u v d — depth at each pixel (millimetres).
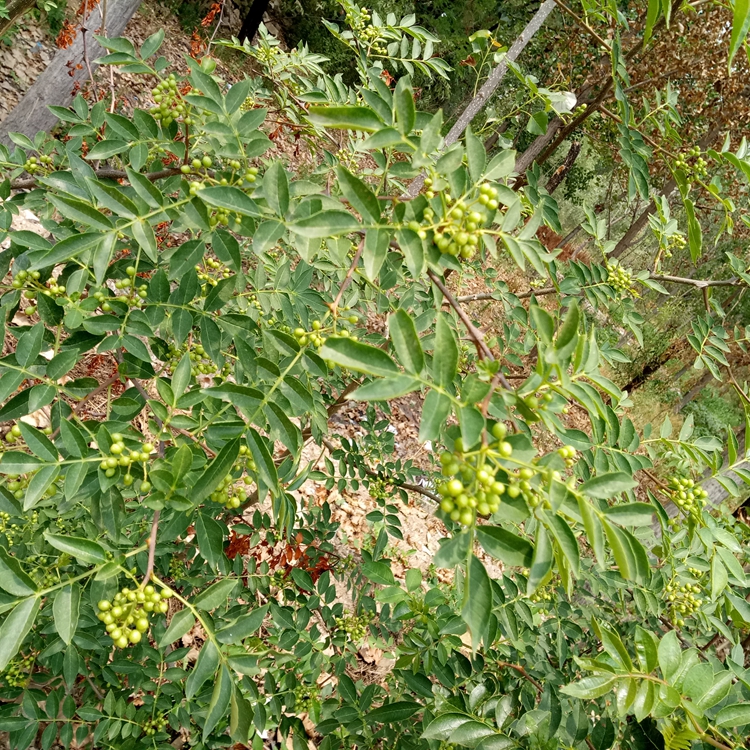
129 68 468
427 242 357
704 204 2102
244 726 349
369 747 528
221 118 436
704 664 353
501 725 440
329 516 819
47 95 1390
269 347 416
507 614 547
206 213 404
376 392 300
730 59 387
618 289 694
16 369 386
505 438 317
